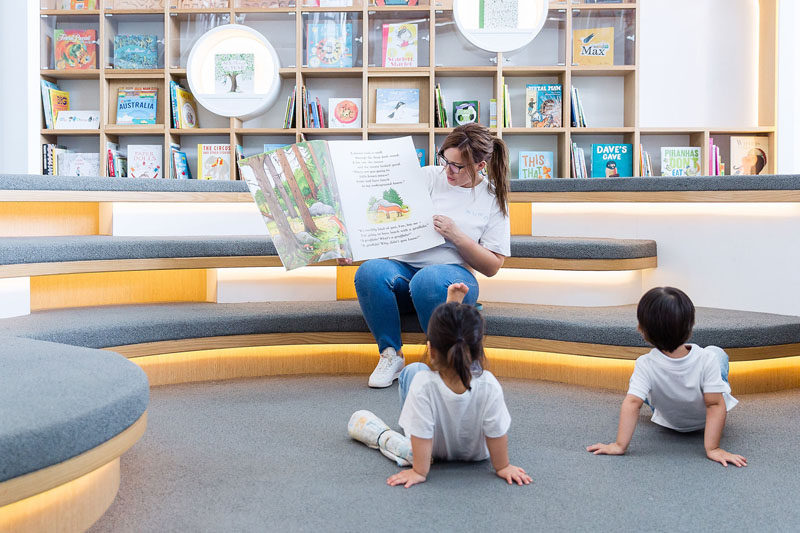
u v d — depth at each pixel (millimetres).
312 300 2994
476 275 3025
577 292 2877
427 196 2402
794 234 2625
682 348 1809
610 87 4559
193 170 4645
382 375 2439
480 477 1601
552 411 2158
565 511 1399
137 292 2953
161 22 4590
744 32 4605
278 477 1590
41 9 4410
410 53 4383
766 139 4457
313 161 2416
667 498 1472
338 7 4336
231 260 2844
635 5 4285
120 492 1498
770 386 2439
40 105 4445
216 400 2281
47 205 2980
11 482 1123
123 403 1368
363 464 1683
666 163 4410
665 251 2945
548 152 4473
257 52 4438
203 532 1300
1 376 1485
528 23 4312
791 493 1502
